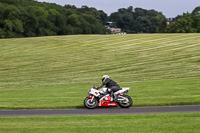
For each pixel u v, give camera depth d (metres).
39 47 53.53
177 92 17.47
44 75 33.97
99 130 9.22
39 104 15.49
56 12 132.00
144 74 30.52
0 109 14.50
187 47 46.84
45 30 108.38
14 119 11.59
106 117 11.46
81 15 158.75
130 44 53.12
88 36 65.62
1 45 55.84
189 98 15.31
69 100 16.59
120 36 63.81
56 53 48.19
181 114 11.59
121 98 13.87
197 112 11.95
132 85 22.38
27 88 25.45
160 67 33.97
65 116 12.01
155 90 18.72
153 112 12.45
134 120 10.66
